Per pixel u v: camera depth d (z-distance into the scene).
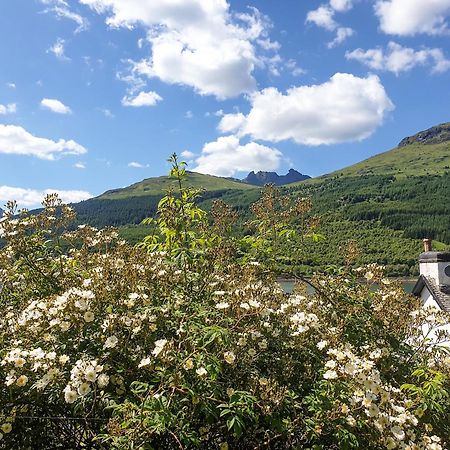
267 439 3.10
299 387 3.51
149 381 3.23
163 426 2.58
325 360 3.75
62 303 3.31
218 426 3.14
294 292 5.38
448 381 3.95
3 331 3.64
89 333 3.40
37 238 5.03
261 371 3.66
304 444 3.17
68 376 3.06
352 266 5.20
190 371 2.96
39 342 3.33
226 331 3.15
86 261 5.16
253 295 4.04
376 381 3.24
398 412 3.24
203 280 4.57
